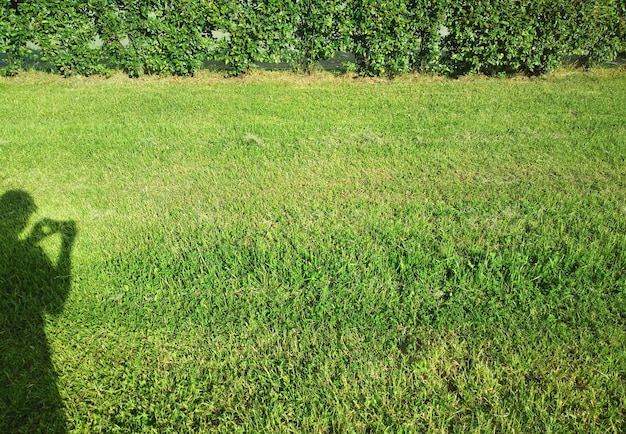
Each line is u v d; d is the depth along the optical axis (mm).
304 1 9594
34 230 4496
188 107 8250
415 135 6902
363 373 2957
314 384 2904
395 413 2721
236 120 7602
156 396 2863
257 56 9945
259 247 4133
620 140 6520
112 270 3938
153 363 3084
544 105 8211
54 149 6422
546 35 9844
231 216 4785
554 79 10102
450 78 10398
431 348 3129
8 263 3963
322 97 8883
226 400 2836
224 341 3234
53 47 9641
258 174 5707
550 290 3590
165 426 2686
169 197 5195
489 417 2672
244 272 3902
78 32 9625
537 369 2955
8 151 6336
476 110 8000
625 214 4652
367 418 2703
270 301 3600
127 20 9562
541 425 2615
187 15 9531
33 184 5480
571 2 9609
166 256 4070
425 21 9773
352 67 10273
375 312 3479
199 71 10562
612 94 8828
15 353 3139
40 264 3990
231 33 9758
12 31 9375
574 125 7172
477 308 3477
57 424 2686
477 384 2859
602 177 5516
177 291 3680
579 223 4441
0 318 3414
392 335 3264
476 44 10016
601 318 3312
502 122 7367
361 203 4977
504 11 9586
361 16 9719
